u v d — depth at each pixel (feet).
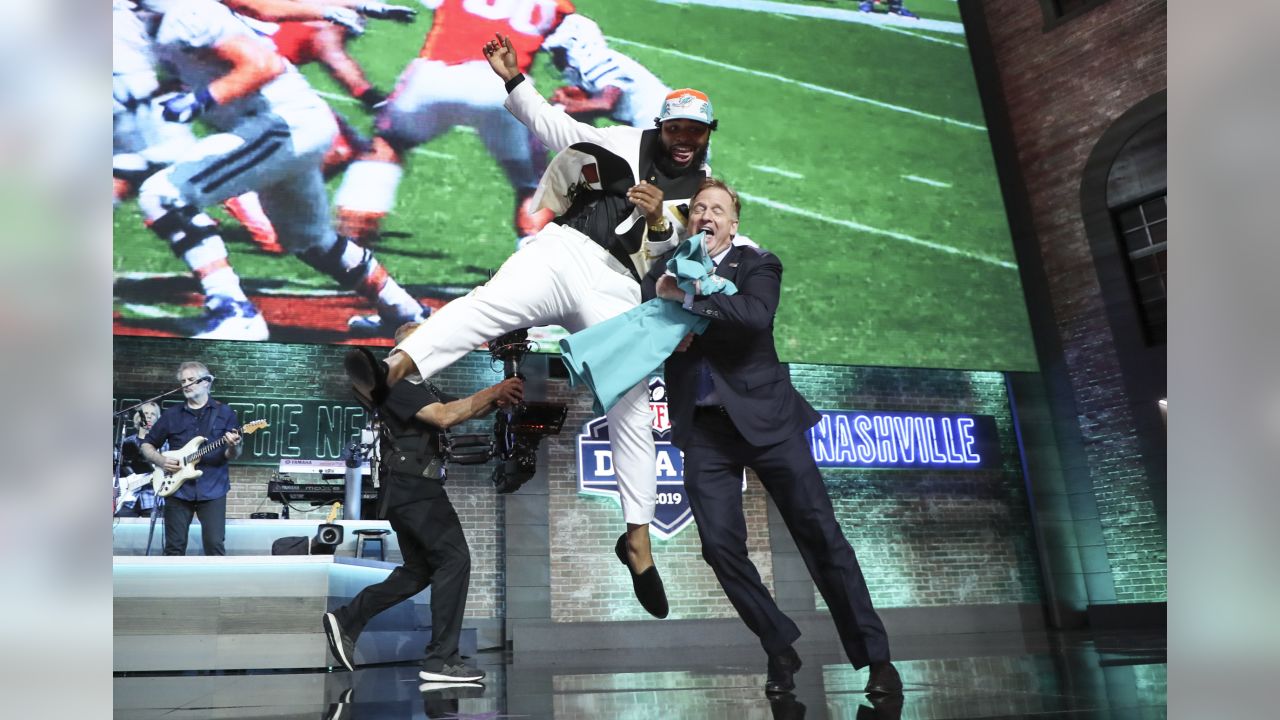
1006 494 29.86
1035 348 28.91
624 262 8.35
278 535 19.71
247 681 11.51
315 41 24.45
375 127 24.39
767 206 27.04
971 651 15.69
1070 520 28.27
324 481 22.93
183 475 18.02
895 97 29.63
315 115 23.97
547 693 8.81
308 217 23.31
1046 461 28.73
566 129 8.87
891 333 27.22
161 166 22.48
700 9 28.17
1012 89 31.12
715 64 27.81
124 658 14.06
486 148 25.14
